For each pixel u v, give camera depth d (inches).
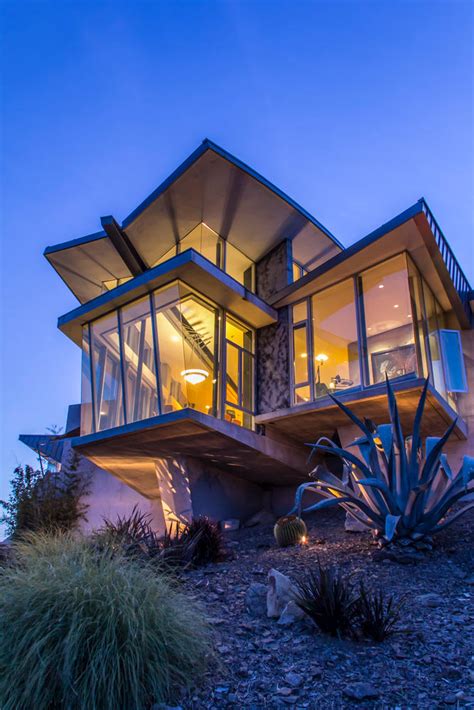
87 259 667.4
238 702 131.9
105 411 538.3
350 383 469.7
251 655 159.0
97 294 756.6
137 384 498.9
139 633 140.5
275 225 606.2
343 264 476.1
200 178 531.5
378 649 156.7
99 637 135.9
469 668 140.8
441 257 454.3
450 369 482.6
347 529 368.5
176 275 472.7
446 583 221.1
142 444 509.4
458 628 169.2
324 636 167.8
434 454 273.0
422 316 463.8
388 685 135.1
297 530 357.4
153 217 576.4
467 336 556.7
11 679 128.6
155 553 279.7
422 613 185.5
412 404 430.0
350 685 134.9
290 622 180.5
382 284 464.1
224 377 510.6
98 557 179.0
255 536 451.5
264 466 546.6
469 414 518.0
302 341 531.5
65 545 200.8
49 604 143.2
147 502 627.8
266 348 565.3
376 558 267.1
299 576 249.8
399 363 431.8
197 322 491.2
